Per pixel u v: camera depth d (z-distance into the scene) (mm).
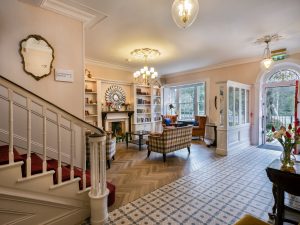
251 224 1406
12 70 2516
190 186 3059
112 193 2520
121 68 7059
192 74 7750
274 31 3850
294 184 1627
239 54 5492
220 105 5047
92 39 4195
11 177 1683
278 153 5047
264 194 2768
